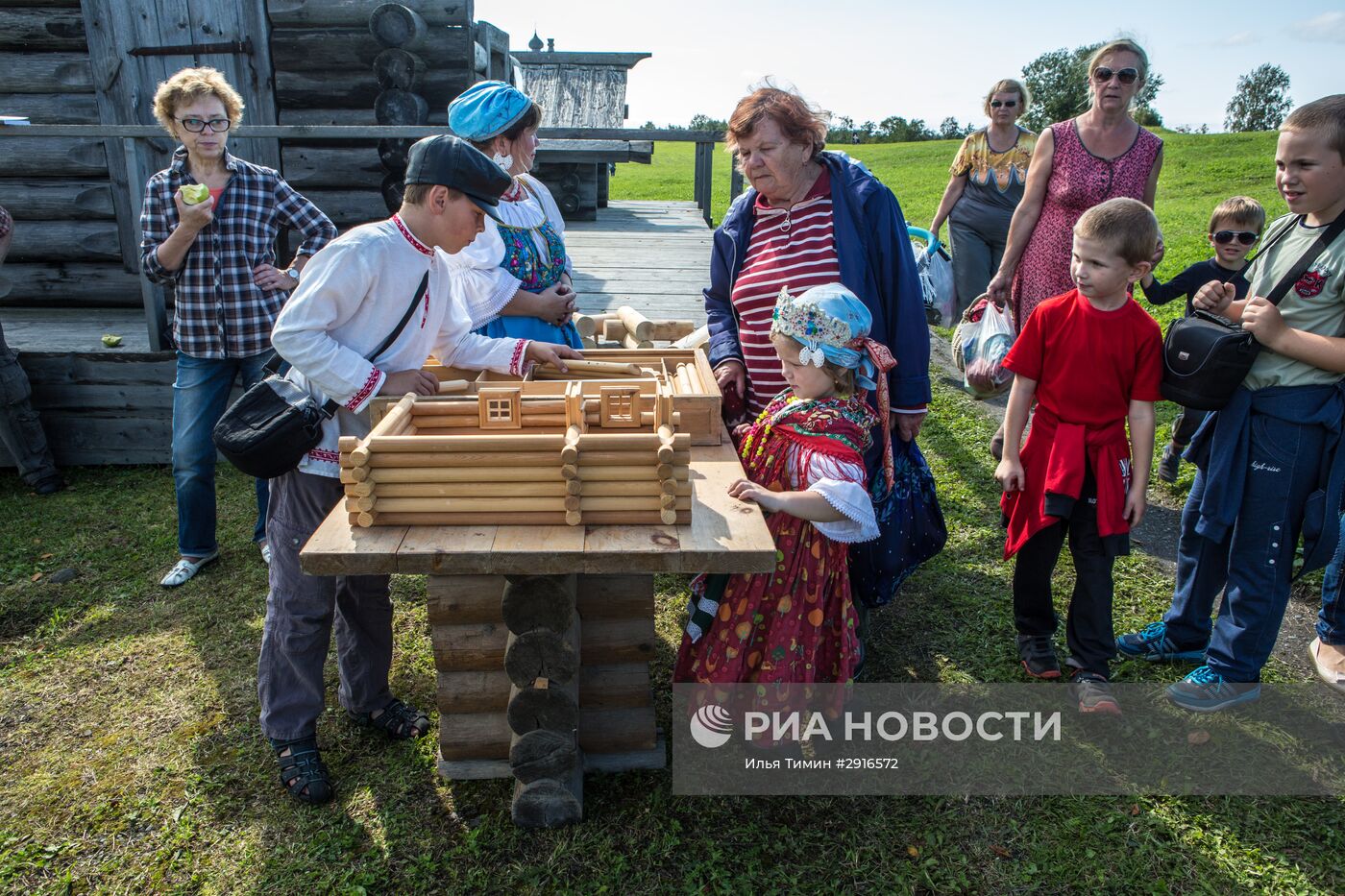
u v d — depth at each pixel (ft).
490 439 6.71
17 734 10.06
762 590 8.38
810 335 8.11
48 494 17.28
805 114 9.12
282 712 8.84
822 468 8.04
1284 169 8.59
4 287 16.12
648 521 6.98
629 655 8.85
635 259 25.40
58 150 21.80
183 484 13.52
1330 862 7.99
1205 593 10.49
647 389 8.28
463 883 7.93
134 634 12.21
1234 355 8.66
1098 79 13.61
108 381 18.07
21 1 21.26
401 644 11.74
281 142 22.03
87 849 8.38
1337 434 8.86
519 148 10.32
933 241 20.38
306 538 8.38
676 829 8.43
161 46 21.45
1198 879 7.87
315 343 7.54
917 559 10.06
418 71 21.22
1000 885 7.89
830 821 8.57
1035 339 9.65
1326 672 10.59
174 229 12.89
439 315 8.39
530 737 8.15
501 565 6.51
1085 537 9.76
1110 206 8.87
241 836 8.51
